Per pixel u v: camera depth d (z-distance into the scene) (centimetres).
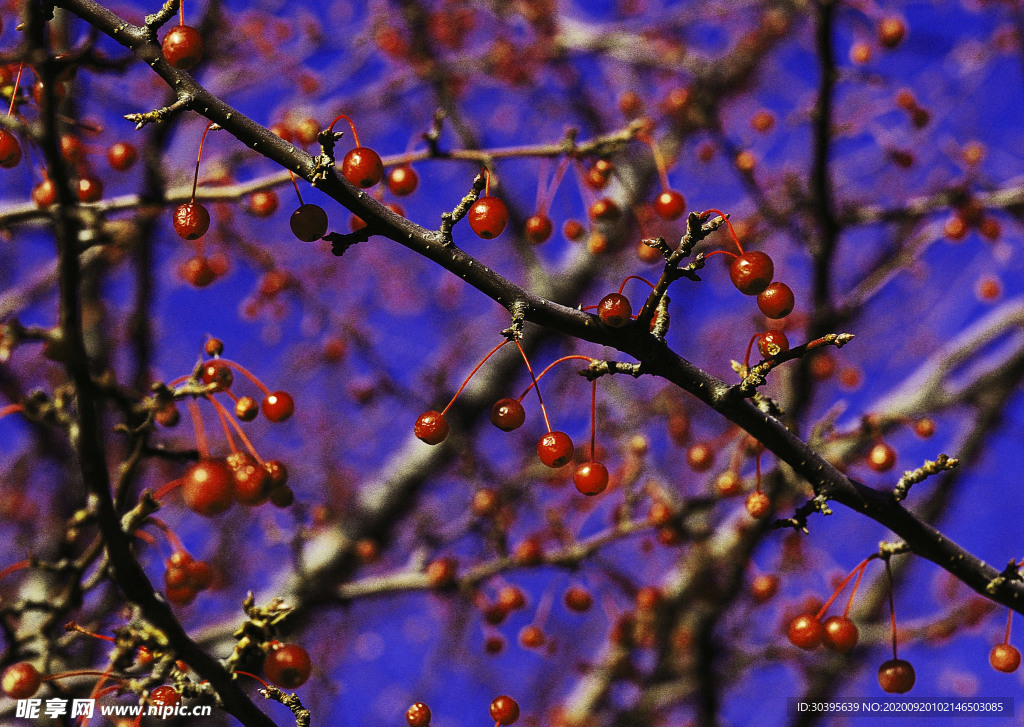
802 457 272
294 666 268
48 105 240
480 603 499
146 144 538
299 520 518
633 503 517
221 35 705
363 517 672
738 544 567
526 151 387
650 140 393
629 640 530
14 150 276
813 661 729
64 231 240
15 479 724
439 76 736
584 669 660
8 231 358
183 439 791
